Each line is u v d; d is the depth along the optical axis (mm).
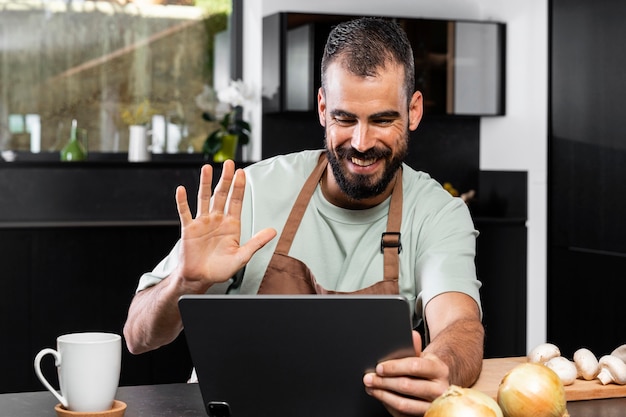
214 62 5719
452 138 5887
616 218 4602
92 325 4812
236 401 1813
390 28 2170
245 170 2520
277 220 2402
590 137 4805
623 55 4562
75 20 5516
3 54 5414
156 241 4891
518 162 5477
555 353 2156
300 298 1718
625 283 4516
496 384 2023
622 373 2055
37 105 5473
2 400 2029
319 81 5273
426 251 2316
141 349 2266
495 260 5309
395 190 2363
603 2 4695
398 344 1741
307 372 1773
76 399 1849
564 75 5012
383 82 2111
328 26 5273
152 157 5652
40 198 5156
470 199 5742
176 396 2068
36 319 4746
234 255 2006
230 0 5723
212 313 1742
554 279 5082
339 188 2311
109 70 5574
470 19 5715
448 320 2135
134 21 5598
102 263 4820
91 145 5570
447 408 1571
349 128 2152
